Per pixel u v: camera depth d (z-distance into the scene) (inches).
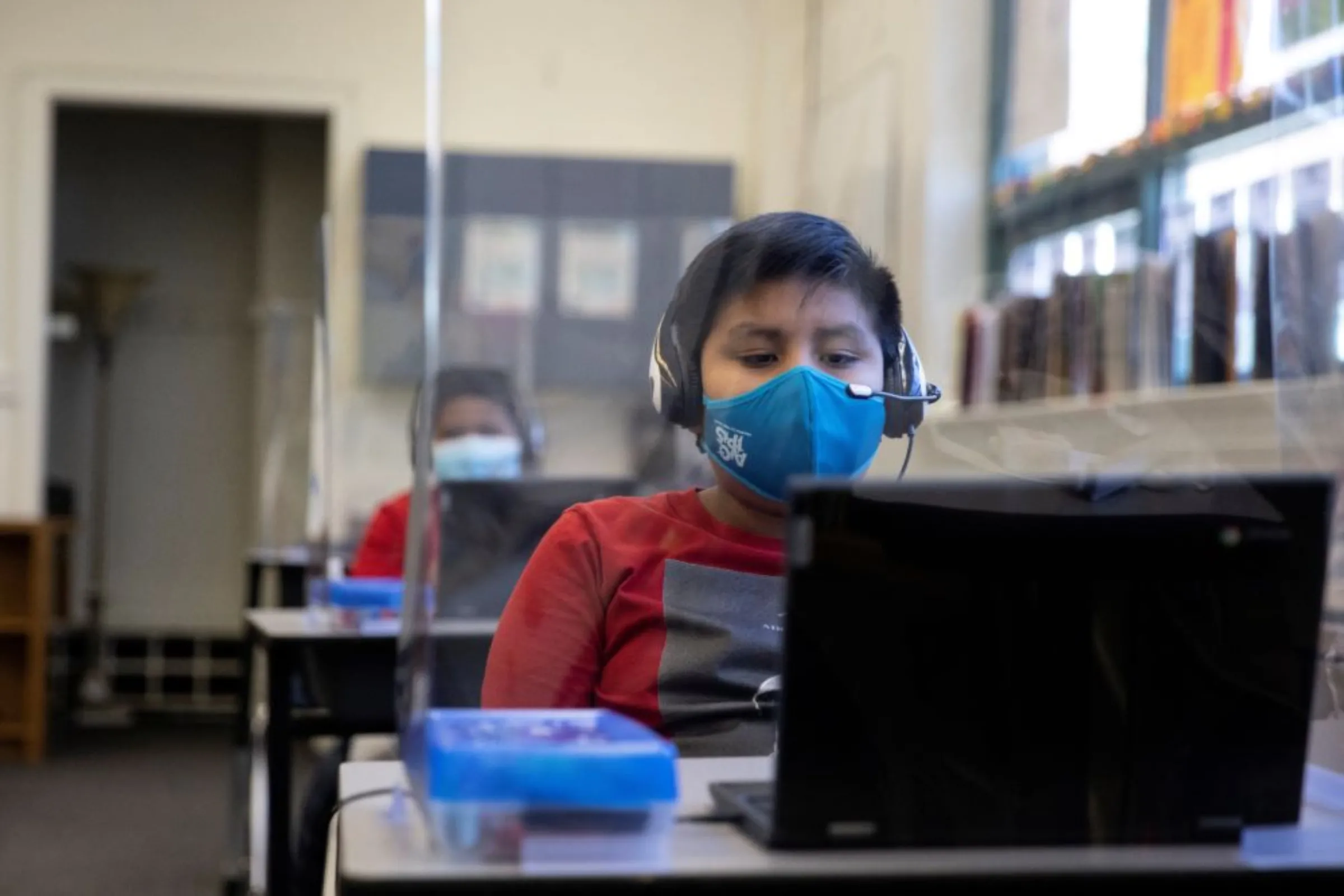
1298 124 107.7
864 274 78.4
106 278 421.4
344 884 49.5
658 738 59.1
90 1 362.3
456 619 73.9
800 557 53.3
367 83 362.0
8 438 366.3
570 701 73.0
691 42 215.0
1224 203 123.8
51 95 362.0
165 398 446.3
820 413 73.3
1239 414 108.7
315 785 161.0
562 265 271.7
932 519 54.2
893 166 191.0
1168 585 56.0
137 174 446.0
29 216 363.6
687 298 78.2
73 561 426.0
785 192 197.6
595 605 74.9
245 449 445.4
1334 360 101.8
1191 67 137.0
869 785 53.9
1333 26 104.6
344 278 292.7
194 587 445.4
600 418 266.2
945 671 54.4
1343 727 67.8
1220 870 52.7
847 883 50.8
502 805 55.0
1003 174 186.2
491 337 280.7
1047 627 55.2
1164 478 56.0
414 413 89.4
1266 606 56.9
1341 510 74.7
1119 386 148.1
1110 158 162.2
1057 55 174.4
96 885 234.7
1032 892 51.8
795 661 53.4
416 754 59.7
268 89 361.1
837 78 191.9
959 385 179.0
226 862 223.6
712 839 55.1
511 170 261.9
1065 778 55.4
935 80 186.4
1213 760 56.6
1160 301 140.9
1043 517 55.2
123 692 434.6
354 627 163.9
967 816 54.6
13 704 366.9
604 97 240.4
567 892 49.5
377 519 177.5
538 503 96.4
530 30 231.1
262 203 438.3
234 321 447.5
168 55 362.0
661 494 79.9
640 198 246.8
